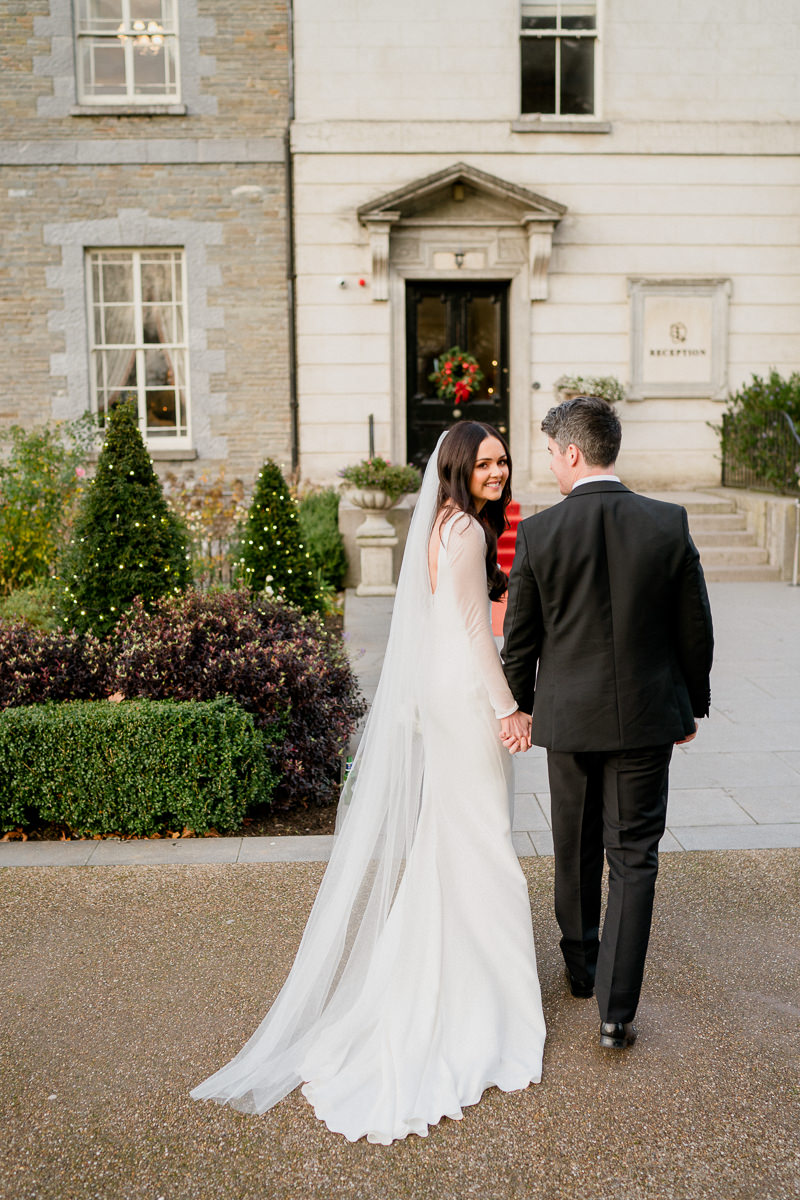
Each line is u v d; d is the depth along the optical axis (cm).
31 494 816
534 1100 250
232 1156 233
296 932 335
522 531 266
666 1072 260
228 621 494
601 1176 225
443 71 1131
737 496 1074
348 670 514
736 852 395
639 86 1148
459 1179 225
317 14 1115
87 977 308
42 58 1105
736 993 296
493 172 1147
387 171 1138
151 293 1161
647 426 1191
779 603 877
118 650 481
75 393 1152
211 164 1125
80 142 1116
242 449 1166
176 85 1131
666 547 254
